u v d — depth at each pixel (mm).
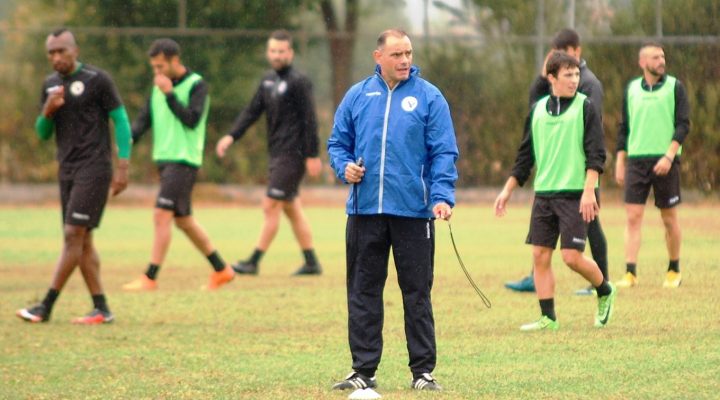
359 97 25000
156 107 44031
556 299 40000
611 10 84875
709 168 82250
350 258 25156
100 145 36031
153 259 44406
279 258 55125
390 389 25594
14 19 89188
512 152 86750
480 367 28344
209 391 26156
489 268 49812
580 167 32938
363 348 25250
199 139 44094
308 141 47594
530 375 27219
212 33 86875
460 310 37969
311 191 88312
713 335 32438
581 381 26406
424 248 24859
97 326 36219
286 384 26750
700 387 25469
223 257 55531
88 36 86062
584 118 32781
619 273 46688
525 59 86625
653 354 29625
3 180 86812
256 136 88062
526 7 86812
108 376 28219
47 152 86750
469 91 87188
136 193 87062
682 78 82438
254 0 89000
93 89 35750
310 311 38625
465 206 85250
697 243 57312
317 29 90250
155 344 32812
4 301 41875
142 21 88625
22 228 69188
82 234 36438
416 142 24547
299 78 47219
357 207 24734
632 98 42688
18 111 86500
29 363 30062
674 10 83438
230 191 88312
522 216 76625
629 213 42906
